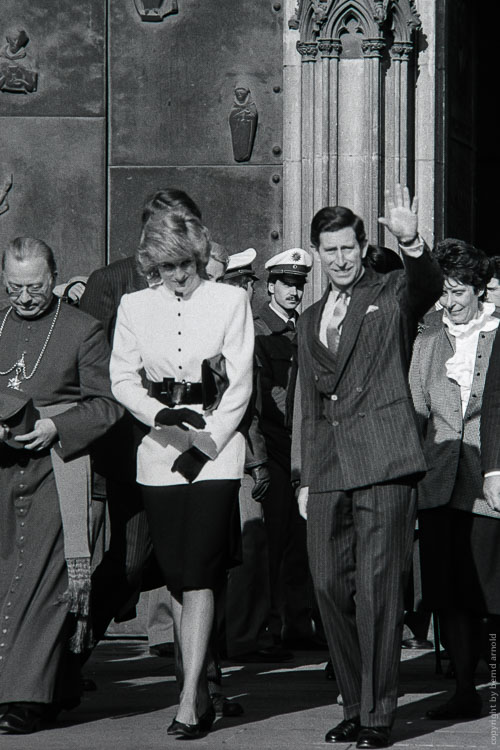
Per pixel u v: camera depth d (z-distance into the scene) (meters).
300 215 15.25
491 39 19.27
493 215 19.36
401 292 9.09
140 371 9.59
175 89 15.53
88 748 8.83
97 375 9.76
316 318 9.36
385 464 8.92
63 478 9.54
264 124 15.44
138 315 9.50
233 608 13.37
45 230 15.62
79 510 9.53
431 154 15.38
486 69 19.30
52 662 9.45
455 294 10.44
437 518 10.22
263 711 10.40
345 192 15.06
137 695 11.20
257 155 15.47
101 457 10.12
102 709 10.48
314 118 15.06
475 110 17.59
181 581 9.26
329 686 11.80
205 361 9.31
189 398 9.36
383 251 12.45
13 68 15.60
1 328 9.93
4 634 9.49
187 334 9.40
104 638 15.12
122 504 10.34
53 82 15.61
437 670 12.27
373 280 9.27
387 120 15.08
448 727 9.67
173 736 9.27
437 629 12.21
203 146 15.53
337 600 9.18
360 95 15.00
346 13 14.89
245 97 15.44
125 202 15.59
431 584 10.16
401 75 15.06
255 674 12.59
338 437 9.09
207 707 9.53
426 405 10.48
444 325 10.57
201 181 15.52
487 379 9.31
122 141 15.60
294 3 15.38
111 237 15.60
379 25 14.85
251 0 15.44
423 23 15.38
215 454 9.19
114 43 15.59
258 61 15.44
